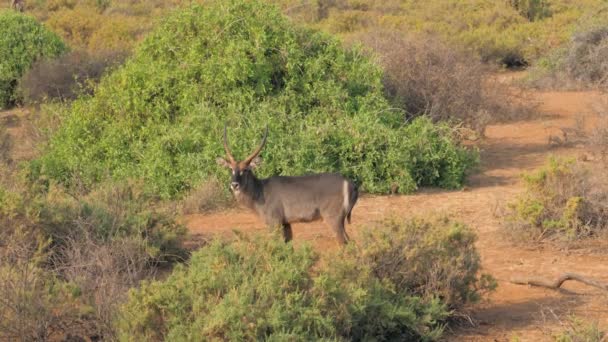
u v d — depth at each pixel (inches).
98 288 885.8
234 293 777.6
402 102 2082.9
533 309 967.6
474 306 979.9
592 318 924.6
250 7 1754.4
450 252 935.7
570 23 3922.2
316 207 1148.5
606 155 1686.8
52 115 2037.4
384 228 956.0
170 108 1699.1
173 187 1569.9
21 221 1085.1
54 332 850.8
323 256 930.1
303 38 1791.3
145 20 4143.7
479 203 1482.5
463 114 2116.1
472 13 4291.3
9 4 4468.5
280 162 1546.5
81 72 2536.9
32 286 837.8
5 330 816.9
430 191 1587.1
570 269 1118.4
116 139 1667.1
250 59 1705.2
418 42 2263.8
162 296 787.4
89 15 3882.9
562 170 1264.8
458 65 2240.4
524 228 1256.8
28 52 2640.3
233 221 1411.2
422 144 1617.9
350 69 1787.6
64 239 1095.0
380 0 4717.0
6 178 1371.8
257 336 756.6
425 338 861.8
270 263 834.2
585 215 1253.1
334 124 1649.9
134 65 1760.6
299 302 794.8
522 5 4291.3
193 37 1742.1
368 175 1562.5
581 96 2709.2
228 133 1583.4
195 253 893.8
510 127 2251.5
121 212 1184.8
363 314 844.6
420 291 935.7
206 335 748.0
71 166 1647.4
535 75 3006.9
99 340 836.0
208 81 1663.4
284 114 1635.1
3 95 2603.3
